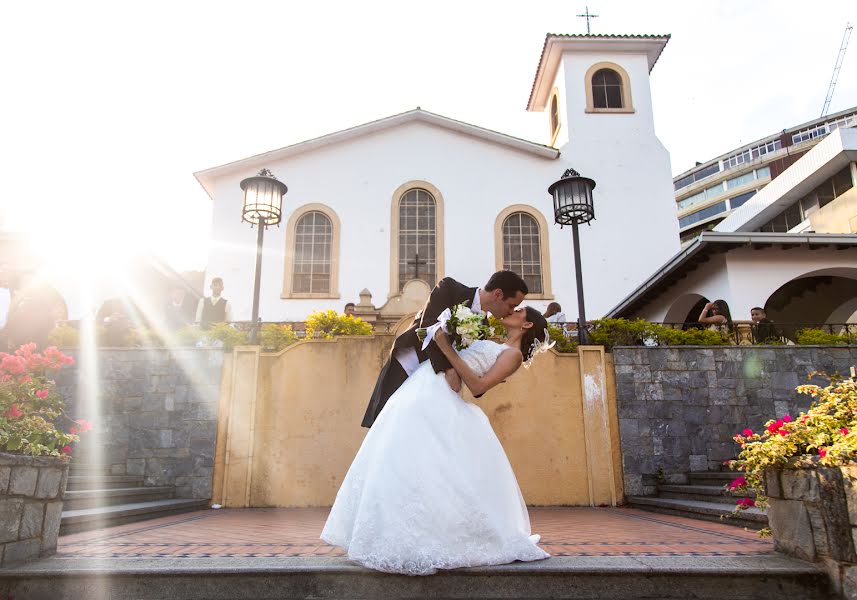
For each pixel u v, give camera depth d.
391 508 2.68
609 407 7.71
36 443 3.24
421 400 2.88
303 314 17.16
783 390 7.88
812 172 17.14
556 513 6.50
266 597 2.82
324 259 17.91
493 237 18.03
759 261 11.70
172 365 7.75
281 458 7.45
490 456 2.90
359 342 7.80
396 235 18.02
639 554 3.33
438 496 2.70
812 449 3.34
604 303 17.31
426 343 2.96
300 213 18.09
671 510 6.26
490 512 2.81
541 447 7.52
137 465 7.44
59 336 8.02
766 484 3.48
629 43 19.70
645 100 19.36
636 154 18.69
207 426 7.54
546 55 20.27
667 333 8.31
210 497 7.32
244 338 8.17
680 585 2.89
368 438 2.93
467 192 18.41
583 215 8.84
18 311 7.78
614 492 7.41
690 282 13.30
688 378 7.85
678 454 7.58
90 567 2.94
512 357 2.99
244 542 4.02
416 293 14.74
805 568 2.99
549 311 10.73
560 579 2.80
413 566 2.62
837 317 15.12
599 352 7.88
